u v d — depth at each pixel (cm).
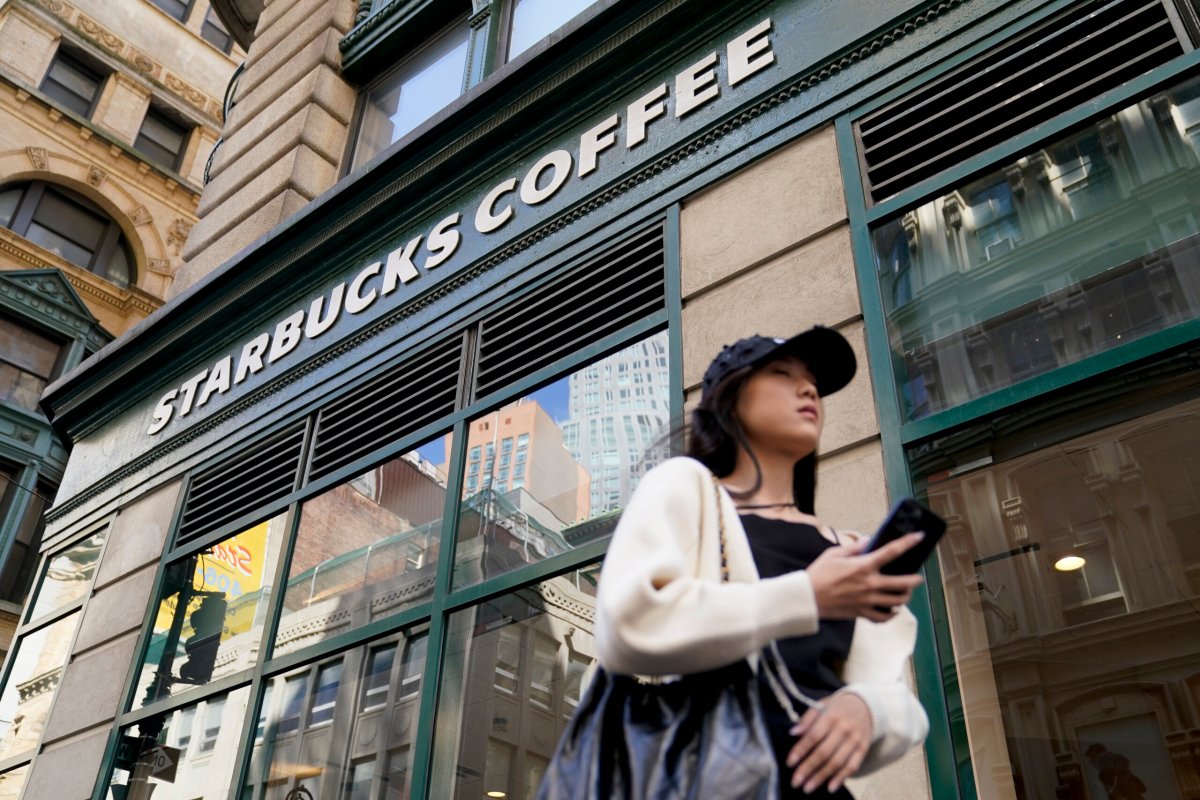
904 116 528
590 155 687
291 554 704
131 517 898
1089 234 439
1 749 854
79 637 850
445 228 769
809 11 616
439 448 652
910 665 380
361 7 1116
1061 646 470
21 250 2459
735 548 176
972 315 453
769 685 164
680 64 675
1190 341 381
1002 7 523
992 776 393
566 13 872
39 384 2292
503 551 572
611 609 157
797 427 196
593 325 615
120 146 2744
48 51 2719
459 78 942
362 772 554
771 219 549
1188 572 477
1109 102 452
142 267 2700
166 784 671
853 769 155
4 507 2142
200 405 899
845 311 486
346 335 788
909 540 156
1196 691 486
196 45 3098
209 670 704
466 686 538
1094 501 465
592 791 157
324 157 1014
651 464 218
